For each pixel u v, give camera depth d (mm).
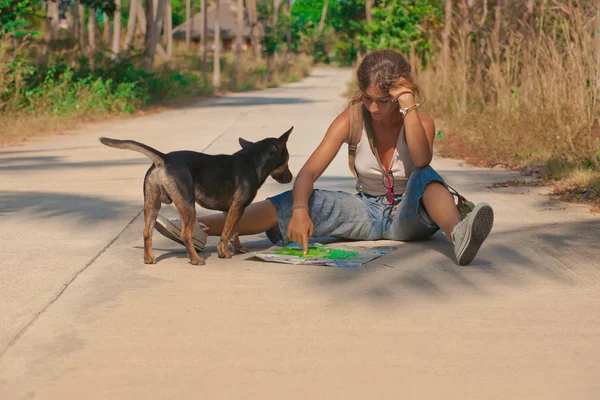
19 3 28125
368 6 43344
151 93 39594
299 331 5652
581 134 14258
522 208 10617
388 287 6770
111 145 7129
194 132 23141
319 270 7332
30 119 25109
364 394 4586
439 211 7730
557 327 5766
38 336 5559
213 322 5848
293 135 21750
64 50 42625
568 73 15336
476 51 24844
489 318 5961
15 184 12938
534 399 4527
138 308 6188
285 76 75188
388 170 8219
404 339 5500
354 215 8305
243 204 7699
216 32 58281
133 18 51375
